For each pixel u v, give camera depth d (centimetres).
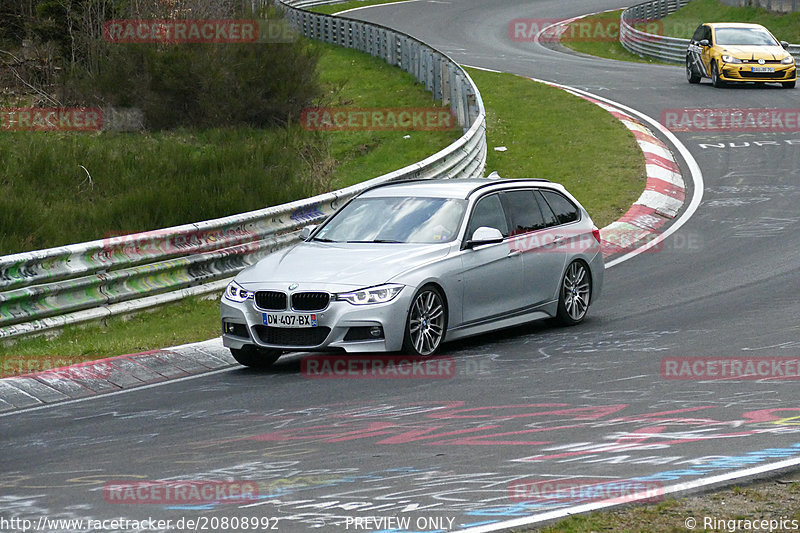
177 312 4684
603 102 10319
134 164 7444
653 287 4847
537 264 4022
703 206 6744
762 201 6750
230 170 7188
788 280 4744
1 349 4044
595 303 4619
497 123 9406
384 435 2623
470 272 3762
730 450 2344
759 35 11344
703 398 2869
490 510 2002
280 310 3522
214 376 3550
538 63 13550
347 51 13662
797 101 10131
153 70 8756
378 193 4156
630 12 17262
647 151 8169
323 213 5681
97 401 3253
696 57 11406
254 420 2873
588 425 2628
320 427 2748
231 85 8806
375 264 3600
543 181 4300
